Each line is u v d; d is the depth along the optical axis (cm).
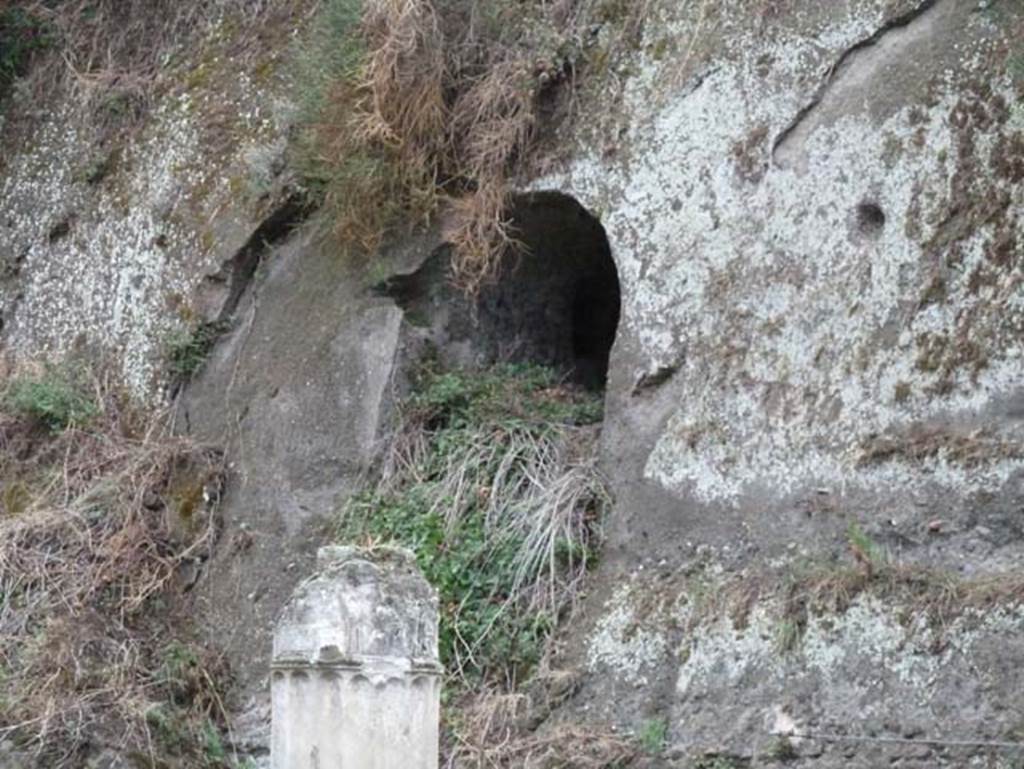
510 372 1537
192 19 1777
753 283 1339
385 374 1512
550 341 1590
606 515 1380
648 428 1374
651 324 1388
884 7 1310
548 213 1493
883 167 1288
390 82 1498
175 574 1536
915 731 1152
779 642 1228
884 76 1302
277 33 1705
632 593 1331
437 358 1530
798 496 1280
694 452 1340
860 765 1166
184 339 1633
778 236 1334
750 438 1314
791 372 1306
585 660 1324
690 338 1365
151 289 1677
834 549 1252
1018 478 1188
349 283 1559
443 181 1514
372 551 1044
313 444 1532
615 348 1404
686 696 1262
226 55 1727
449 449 1474
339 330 1549
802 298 1312
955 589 1174
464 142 1506
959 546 1201
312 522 1506
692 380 1357
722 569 1300
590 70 1470
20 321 1772
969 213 1245
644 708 1277
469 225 1484
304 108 1572
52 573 1516
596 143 1446
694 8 1421
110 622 1492
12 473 1633
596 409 1480
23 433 1655
